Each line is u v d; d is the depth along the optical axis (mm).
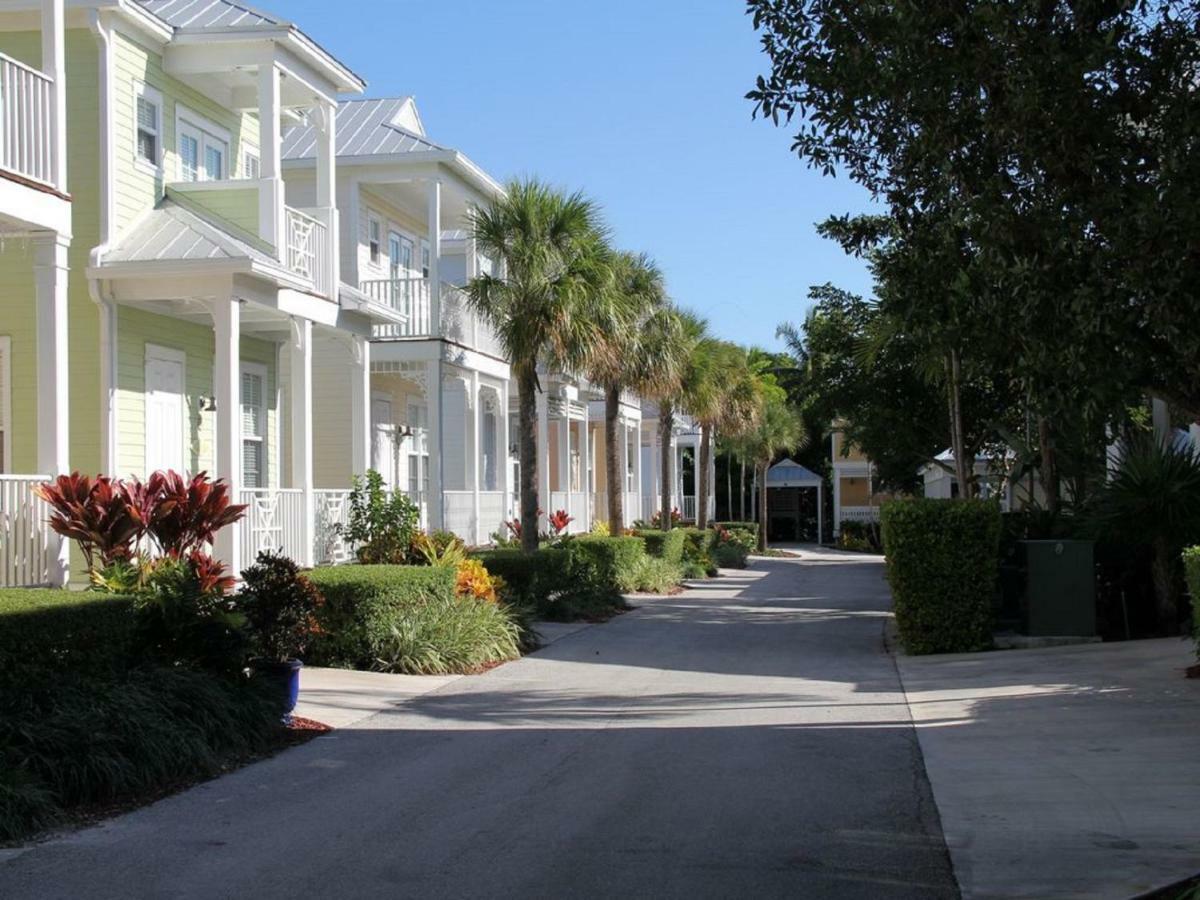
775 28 7672
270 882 6094
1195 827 6902
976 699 11641
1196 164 5957
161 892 5926
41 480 12227
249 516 15859
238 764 8891
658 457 56125
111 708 8188
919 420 24922
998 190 6719
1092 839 6738
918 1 6891
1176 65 6711
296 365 17562
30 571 12250
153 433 16844
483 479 31875
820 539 62156
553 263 20359
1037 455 22516
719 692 12555
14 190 11633
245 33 16906
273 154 16969
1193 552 12031
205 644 9977
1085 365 6145
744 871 6273
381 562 17984
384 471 25656
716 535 41812
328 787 8188
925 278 7133
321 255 18578
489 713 11203
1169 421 18234
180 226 16203
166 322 17219
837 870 6289
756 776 8477
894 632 18641
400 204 26234
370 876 6191
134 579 10953
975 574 15508
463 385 25438
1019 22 6547
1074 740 9406
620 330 21906
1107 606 16766
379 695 12047
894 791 7996
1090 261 6230
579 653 15961
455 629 14305
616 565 26203
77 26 15695
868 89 7344
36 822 6992
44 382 12375
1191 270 5793
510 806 7645
